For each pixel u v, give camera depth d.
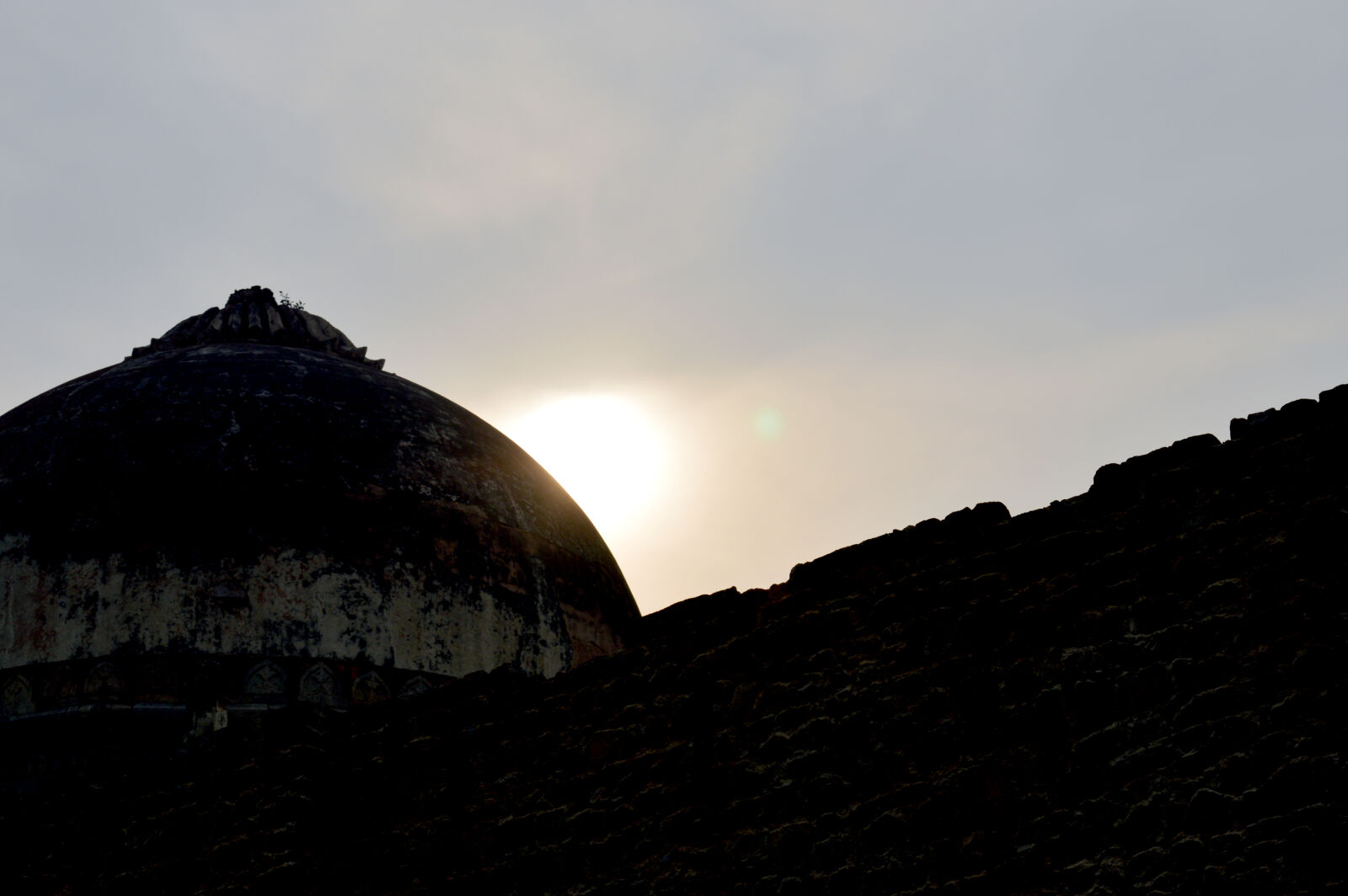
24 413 18.61
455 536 17.84
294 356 19.39
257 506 17.12
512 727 12.05
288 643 16.47
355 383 19.08
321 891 12.38
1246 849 8.72
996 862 9.52
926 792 9.91
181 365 18.78
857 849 10.06
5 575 16.77
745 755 10.77
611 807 11.28
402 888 12.03
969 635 10.10
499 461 19.28
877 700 10.31
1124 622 9.55
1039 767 9.56
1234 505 9.44
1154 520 9.67
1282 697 8.90
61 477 17.31
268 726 13.18
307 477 17.50
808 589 10.91
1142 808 9.12
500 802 11.86
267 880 12.58
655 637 11.54
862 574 10.70
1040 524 10.09
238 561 16.77
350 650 16.64
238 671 16.25
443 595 17.39
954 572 10.31
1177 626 9.36
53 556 16.78
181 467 17.30
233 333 20.48
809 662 10.72
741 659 11.04
